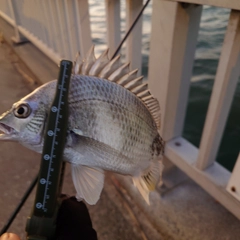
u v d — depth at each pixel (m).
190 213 0.52
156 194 0.56
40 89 0.22
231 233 0.49
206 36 1.28
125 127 0.23
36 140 0.21
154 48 0.52
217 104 0.44
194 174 0.54
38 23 1.07
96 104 0.22
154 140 0.26
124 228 0.51
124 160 0.23
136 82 0.24
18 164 0.66
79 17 0.71
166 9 0.46
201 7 0.47
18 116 0.21
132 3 0.54
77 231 0.23
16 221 0.52
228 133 0.79
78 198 0.22
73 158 0.22
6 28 1.55
